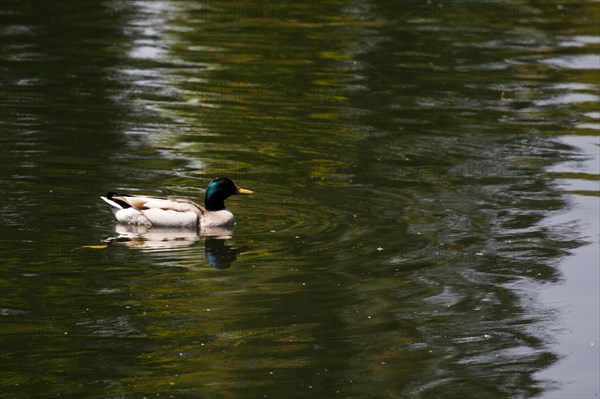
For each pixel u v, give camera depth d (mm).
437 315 12672
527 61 26516
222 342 11695
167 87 22906
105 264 13758
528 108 22516
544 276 13930
